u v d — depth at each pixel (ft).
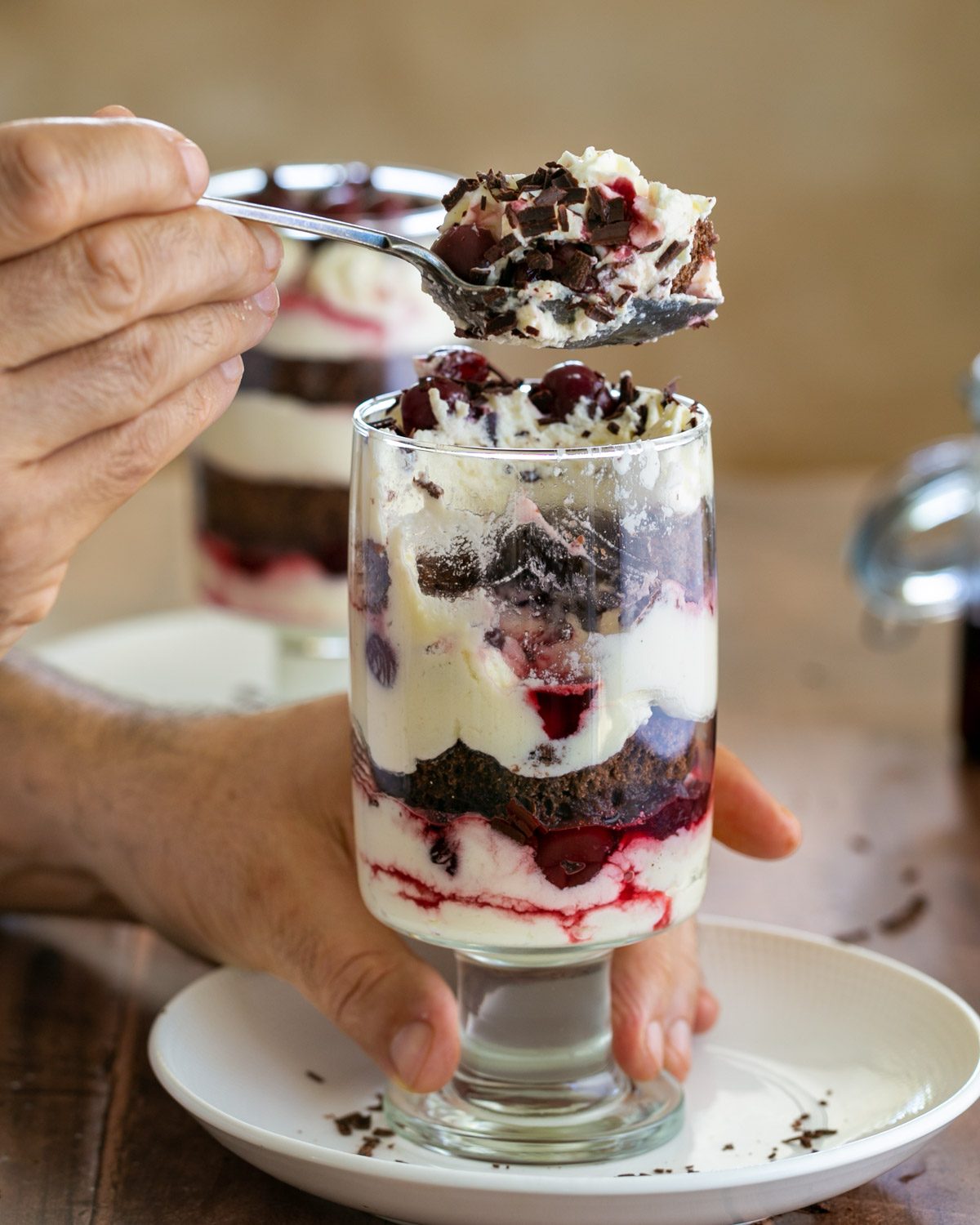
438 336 3.21
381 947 2.31
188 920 2.47
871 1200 2.23
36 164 2.02
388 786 2.20
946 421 7.79
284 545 3.23
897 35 7.61
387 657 2.18
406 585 2.15
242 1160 2.29
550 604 2.13
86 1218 2.21
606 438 2.26
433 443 2.14
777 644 3.47
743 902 2.74
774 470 7.85
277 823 2.42
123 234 2.08
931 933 2.67
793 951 2.49
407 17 7.93
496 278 2.22
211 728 2.56
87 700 2.68
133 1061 2.44
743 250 7.81
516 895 2.18
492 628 2.14
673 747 2.19
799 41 7.70
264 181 3.25
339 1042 2.42
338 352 3.15
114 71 8.00
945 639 3.53
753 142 7.82
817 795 3.00
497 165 8.05
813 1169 2.10
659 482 2.14
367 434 2.18
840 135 7.71
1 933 2.69
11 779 2.62
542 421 2.26
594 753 2.16
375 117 8.05
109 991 2.57
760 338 7.80
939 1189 2.24
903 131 7.70
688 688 2.19
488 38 7.93
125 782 2.54
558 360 5.72
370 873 2.25
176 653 3.52
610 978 2.35
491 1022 2.30
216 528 3.28
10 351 2.09
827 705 3.26
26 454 2.13
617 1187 2.09
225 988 2.45
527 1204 2.10
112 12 7.93
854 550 3.29
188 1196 2.24
